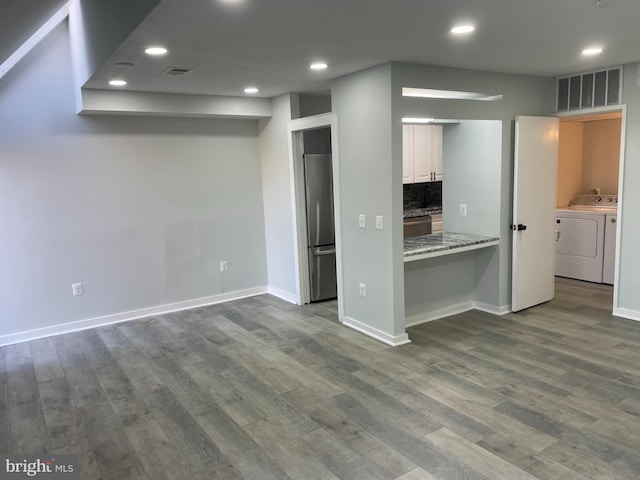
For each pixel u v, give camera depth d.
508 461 2.50
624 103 4.37
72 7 4.29
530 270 4.91
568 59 3.97
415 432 2.80
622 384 3.29
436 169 6.93
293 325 4.77
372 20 2.63
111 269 5.02
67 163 4.70
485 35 3.04
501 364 3.67
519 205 4.70
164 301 5.37
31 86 4.47
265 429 2.91
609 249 5.76
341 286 4.70
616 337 4.14
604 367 3.56
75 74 4.52
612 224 5.70
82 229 4.84
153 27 2.59
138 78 3.93
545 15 2.66
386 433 2.80
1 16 2.71
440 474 2.42
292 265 5.54
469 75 4.25
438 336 4.31
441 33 2.96
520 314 4.83
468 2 2.39
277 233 5.73
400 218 3.99
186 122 5.31
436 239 4.73
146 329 4.82
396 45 3.21
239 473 2.50
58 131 4.64
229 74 3.91
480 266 4.98
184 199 5.38
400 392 3.29
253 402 3.25
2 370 3.92
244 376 3.66
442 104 4.16
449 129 5.10
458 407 3.06
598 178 6.58
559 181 6.53
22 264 4.57
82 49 4.04
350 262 4.52
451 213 5.21
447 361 3.77
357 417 2.99
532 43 3.32
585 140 6.66
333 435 2.81
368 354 3.97
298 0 2.26
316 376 3.60
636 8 2.57
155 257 5.26
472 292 5.07
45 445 2.83
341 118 4.33
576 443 2.63
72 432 2.96
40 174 4.59
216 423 3.00
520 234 4.75
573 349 3.91
